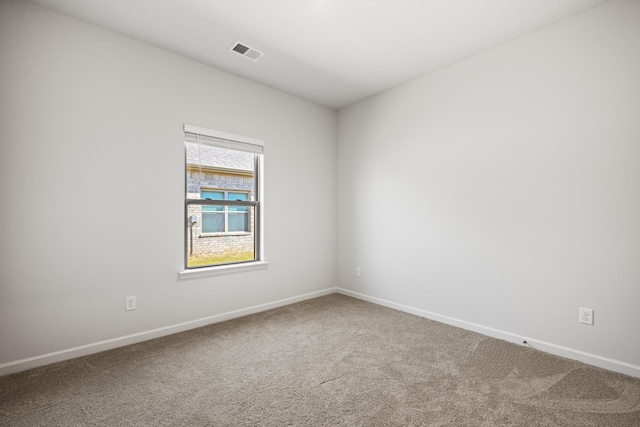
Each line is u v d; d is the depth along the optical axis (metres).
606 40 2.03
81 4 2.06
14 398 1.69
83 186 2.23
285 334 2.65
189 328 2.76
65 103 2.15
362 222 3.78
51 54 2.11
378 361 2.15
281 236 3.52
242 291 3.15
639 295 1.93
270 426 1.48
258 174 3.39
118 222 2.38
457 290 2.85
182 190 2.73
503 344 2.44
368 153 3.71
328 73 3.08
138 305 2.48
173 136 2.68
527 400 1.69
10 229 1.96
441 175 2.98
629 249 1.96
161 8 2.11
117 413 1.58
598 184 2.08
